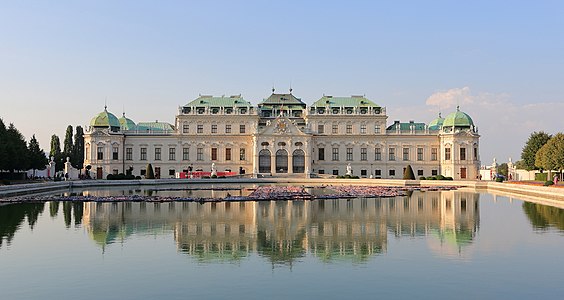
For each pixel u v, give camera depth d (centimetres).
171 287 3117
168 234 4834
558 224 5531
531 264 3659
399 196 9431
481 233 4938
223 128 17738
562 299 2905
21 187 9350
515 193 10481
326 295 2970
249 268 3562
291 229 5144
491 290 3062
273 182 14750
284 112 18812
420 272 3453
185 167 17650
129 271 3466
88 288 3095
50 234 4831
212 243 4406
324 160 17800
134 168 17612
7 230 5066
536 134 16538
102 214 6316
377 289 3081
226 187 12275
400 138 17850
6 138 13312
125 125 18375
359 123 17825
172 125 18938
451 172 17250
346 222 5650
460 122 17388
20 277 3319
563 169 13188
